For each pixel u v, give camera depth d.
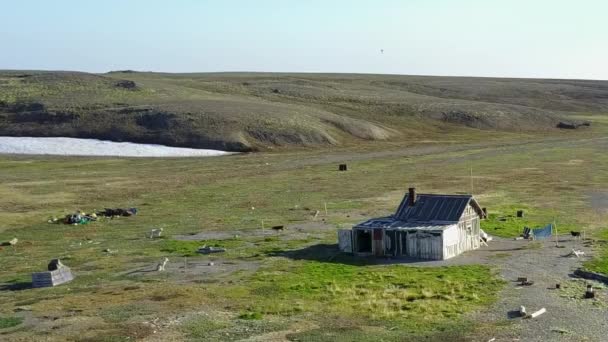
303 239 57.97
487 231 60.06
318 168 103.94
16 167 102.19
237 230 62.16
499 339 32.44
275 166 106.00
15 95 158.62
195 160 112.19
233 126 131.50
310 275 45.69
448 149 129.00
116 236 59.81
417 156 118.25
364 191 83.69
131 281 44.88
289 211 71.38
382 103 183.25
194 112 138.00
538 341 32.09
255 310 37.69
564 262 48.31
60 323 35.66
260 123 134.25
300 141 130.12
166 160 112.12
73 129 133.75
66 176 94.50
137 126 133.50
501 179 92.69
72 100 152.00
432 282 43.38
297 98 188.38
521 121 171.25
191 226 64.06
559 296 39.72
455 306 38.03
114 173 98.06
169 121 133.25
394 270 47.03
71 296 41.09
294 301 39.44
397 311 37.34
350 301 39.28
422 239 50.72
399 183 89.81
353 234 52.56
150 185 88.56
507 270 46.38
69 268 48.44
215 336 33.47
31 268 48.62
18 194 80.19
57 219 66.56
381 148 129.75
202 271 47.31
